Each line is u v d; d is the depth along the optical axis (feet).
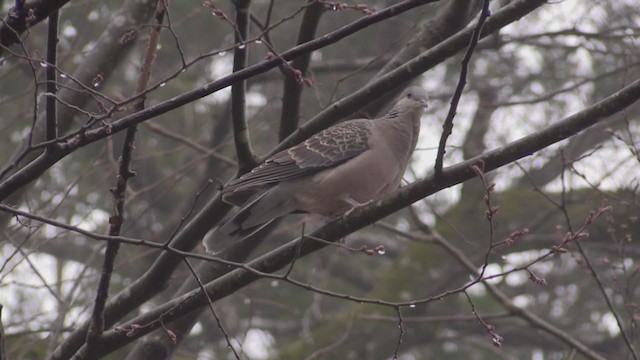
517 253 49.14
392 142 28.25
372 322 45.01
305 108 52.54
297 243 24.50
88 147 50.65
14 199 31.91
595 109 22.30
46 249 47.60
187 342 49.62
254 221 27.53
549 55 52.26
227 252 30.19
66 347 25.84
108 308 27.32
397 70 27.32
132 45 33.53
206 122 54.90
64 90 32.30
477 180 49.49
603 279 50.78
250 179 26.94
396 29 54.34
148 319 24.61
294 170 27.32
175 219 48.62
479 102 49.67
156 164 54.85
